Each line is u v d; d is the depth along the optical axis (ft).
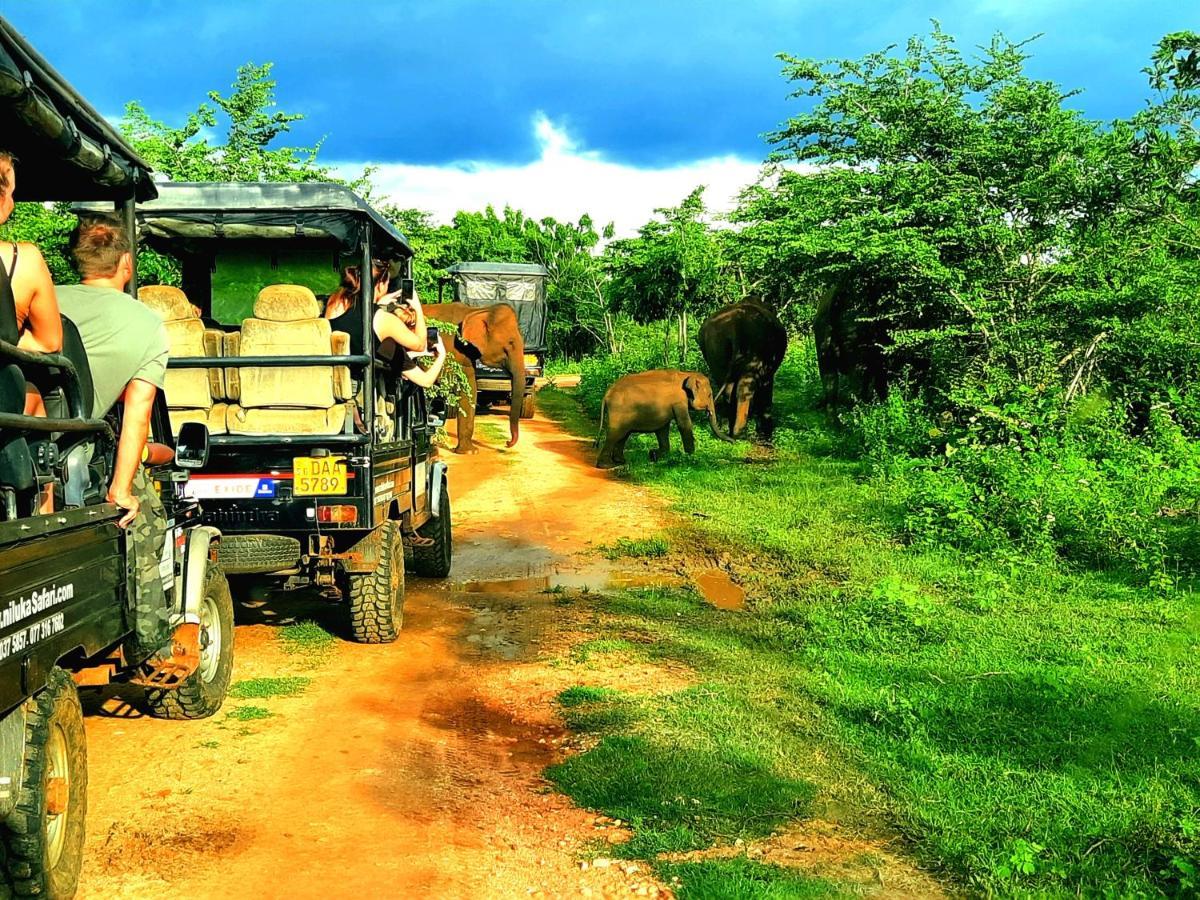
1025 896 12.89
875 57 54.70
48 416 12.57
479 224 164.25
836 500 42.55
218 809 15.39
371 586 23.91
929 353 53.26
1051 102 48.85
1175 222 44.68
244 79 49.44
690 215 87.35
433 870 13.69
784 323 86.84
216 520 21.91
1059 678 20.67
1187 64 32.83
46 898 11.67
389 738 18.58
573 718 19.67
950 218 49.16
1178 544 30.53
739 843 14.57
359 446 21.99
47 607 11.33
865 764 17.35
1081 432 40.88
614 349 131.95
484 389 76.74
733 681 21.93
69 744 12.45
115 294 13.91
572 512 43.34
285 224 22.63
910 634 24.86
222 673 19.79
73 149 12.84
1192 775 16.48
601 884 13.42
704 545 36.52
